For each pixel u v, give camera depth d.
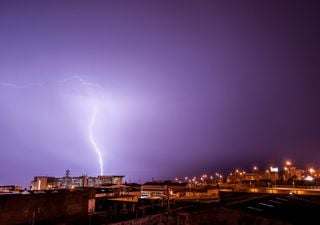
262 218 21.16
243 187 70.44
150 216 19.00
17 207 15.18
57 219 17.05
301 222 21.83
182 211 20.27
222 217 20.95
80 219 17.77
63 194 17.78
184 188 71.50
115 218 18.42
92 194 19.86
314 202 30.50
